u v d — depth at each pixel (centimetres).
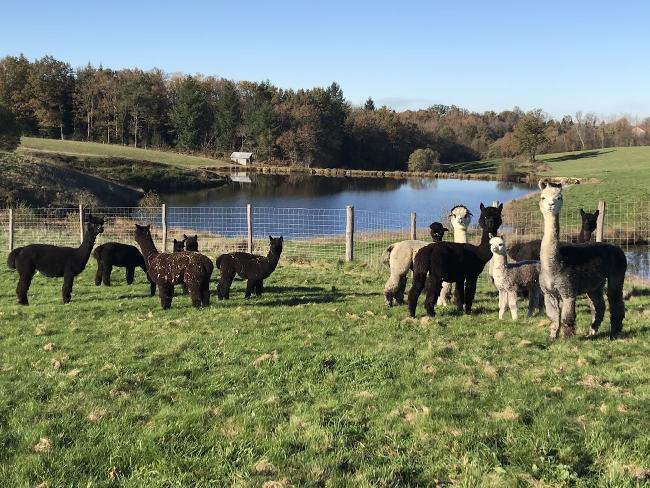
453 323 856
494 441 439
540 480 381
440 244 898
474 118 14650
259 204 4569
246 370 638
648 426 455
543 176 7162
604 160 8531
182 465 420
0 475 410
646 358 647
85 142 8819
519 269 869
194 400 551
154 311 992
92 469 421
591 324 784
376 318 903
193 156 9119
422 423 473
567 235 2012
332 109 10681
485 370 612
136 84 9588
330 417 497
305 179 7625
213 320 902
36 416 517
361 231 2467
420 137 11500
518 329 808
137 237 1148
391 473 396
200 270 1006
